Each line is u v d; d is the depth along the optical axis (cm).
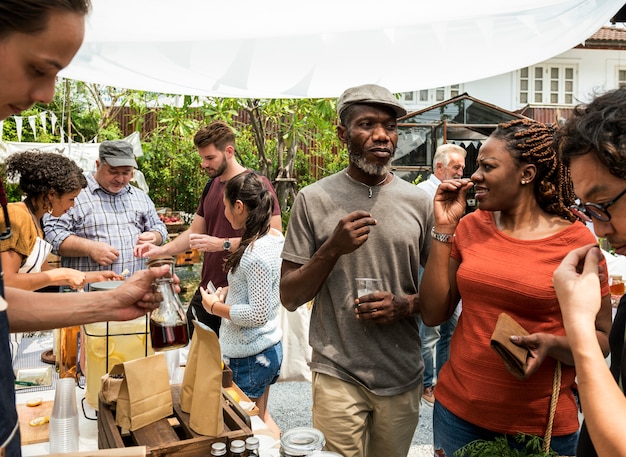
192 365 150
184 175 977
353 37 288
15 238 228
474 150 929
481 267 178
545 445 164
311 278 199
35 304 139
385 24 256
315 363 214
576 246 171
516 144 175
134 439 145
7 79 84
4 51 82
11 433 81
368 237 211
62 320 140
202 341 140
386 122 210
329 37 287
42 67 85
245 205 284
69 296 144
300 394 459
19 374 228
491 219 190
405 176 912
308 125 699
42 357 259
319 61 306
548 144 173
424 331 415
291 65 310
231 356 283
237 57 297
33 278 236
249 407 193
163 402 151
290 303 213
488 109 900
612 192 99
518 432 169
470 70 337
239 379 283
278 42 285
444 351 414
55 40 83
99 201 372
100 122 980
